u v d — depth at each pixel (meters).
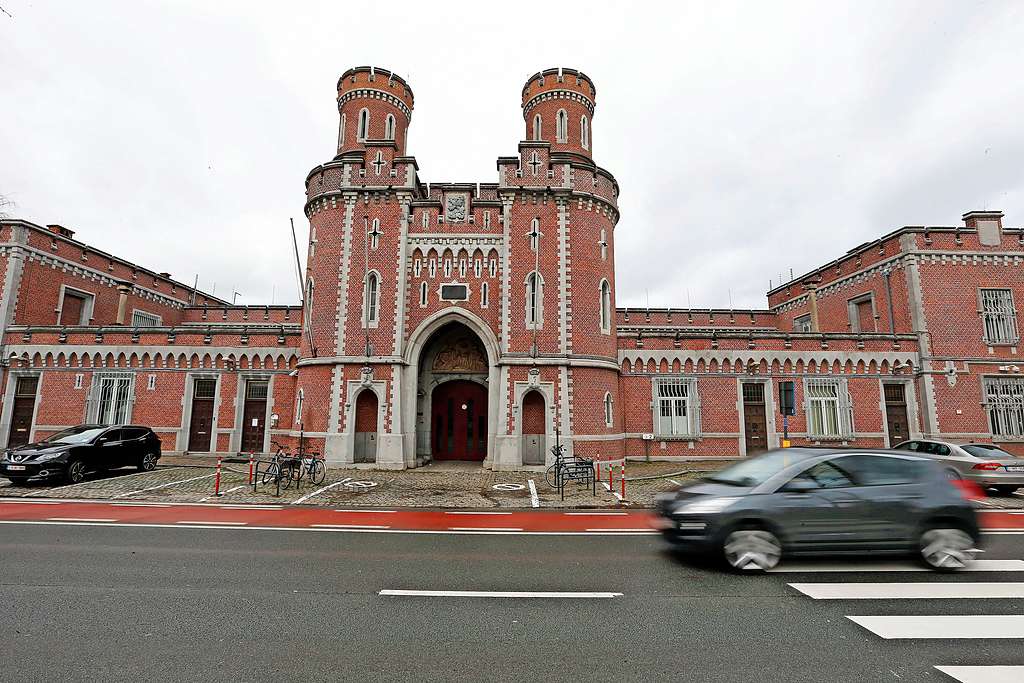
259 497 14.41
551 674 4.57
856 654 4.97
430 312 22.59
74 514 11.80
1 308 25.05
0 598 6.36
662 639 5.32
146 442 19.16
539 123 27.42
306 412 22.42
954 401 24.20
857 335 25.03
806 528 7.75
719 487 8.31
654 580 7.29
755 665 4.75
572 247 22.91
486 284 22.75
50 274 26.97
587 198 23.45
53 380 25.20
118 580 7.08
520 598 6.53
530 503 13.98
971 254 25.14
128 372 25.36
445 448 24.17
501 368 21.81
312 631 5.46
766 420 24.81
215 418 25.14
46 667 4.59
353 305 22.42
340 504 13.62
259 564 7.93
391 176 23.36
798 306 33.03
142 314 32.12
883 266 26.75
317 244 23.61
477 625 5.66
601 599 6.50
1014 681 4.44
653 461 24.22
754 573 7.59
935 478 8.23
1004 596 6.62
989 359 24.50
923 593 6.74
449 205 23.31
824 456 8.27
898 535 7.81
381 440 21.19
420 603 6.33
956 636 5.40
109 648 5.00
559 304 22.28
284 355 25.41
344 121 26.88
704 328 34.88
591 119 28.17
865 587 6.98
